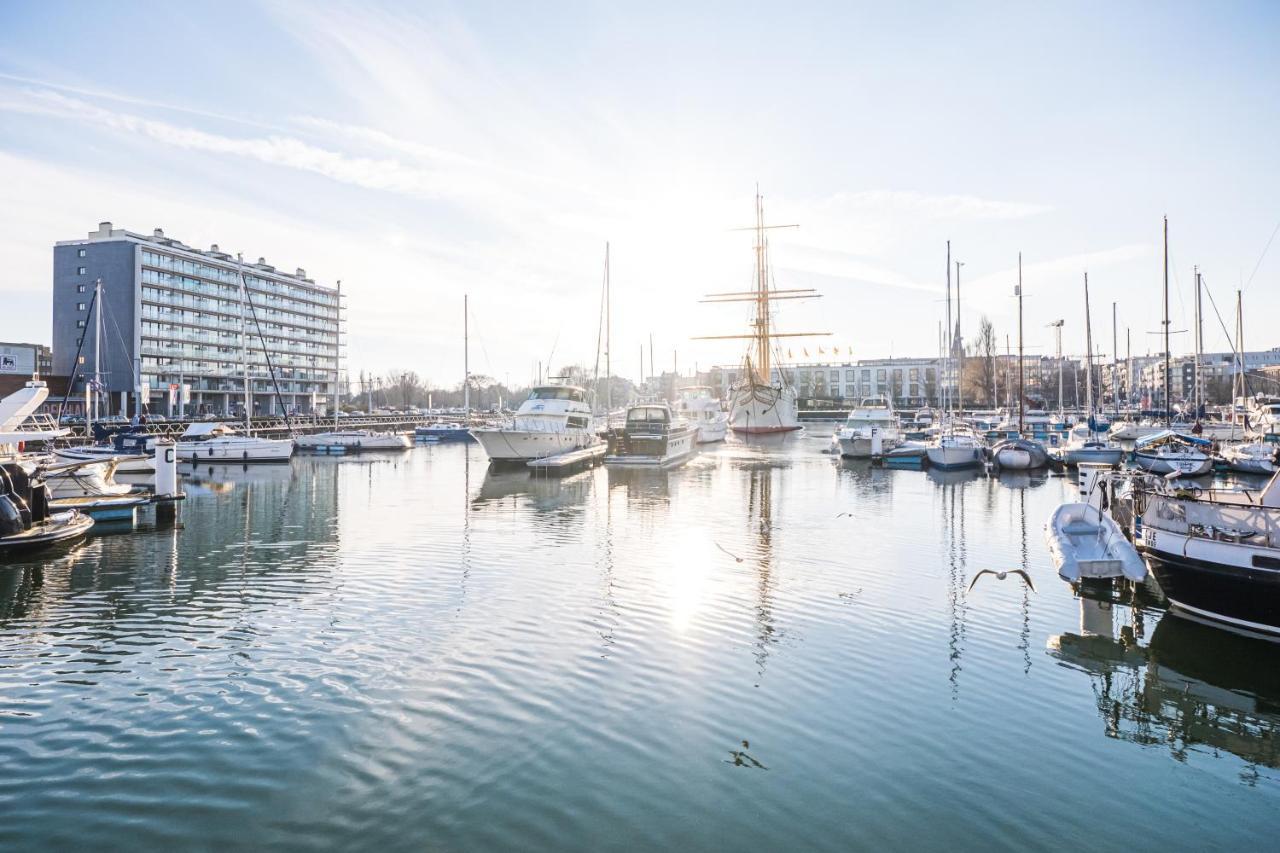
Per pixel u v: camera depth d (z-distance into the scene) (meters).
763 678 11.12
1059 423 71.62
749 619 13.88
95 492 28.09
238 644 12.43
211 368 114.06
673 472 42.19
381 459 55.59
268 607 14.59
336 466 49.03
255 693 10.45
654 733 9.38
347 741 9.08
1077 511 17.48
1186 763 8.89
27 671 11.26
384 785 8.12
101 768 8.43
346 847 7.04
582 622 13.61
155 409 103.31
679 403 79.44
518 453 45.03
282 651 12.09
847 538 21.95
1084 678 11.32
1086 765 8.81
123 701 10.19
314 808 7.67
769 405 80.00
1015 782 8.41
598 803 7.82
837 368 182.25
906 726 9.69
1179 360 151.50
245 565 18.30
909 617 14.09
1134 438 57.47
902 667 11.65
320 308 143.25
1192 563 13.75
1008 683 11.09
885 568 18.00
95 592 15.80
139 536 22.48
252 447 50.81
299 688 10.62
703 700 10.35
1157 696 10.72
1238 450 43.97
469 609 14.41
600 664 11.58
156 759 8.63
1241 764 8.89
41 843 7.06
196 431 54.62
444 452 63.94
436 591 15.76
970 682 11.09
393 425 82.94
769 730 9.50
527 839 7.20
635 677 11.10
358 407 137.75
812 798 7.98
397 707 10.02
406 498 31.53
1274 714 10.21
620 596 15.38
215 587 16.16
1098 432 59.44
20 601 15.11
